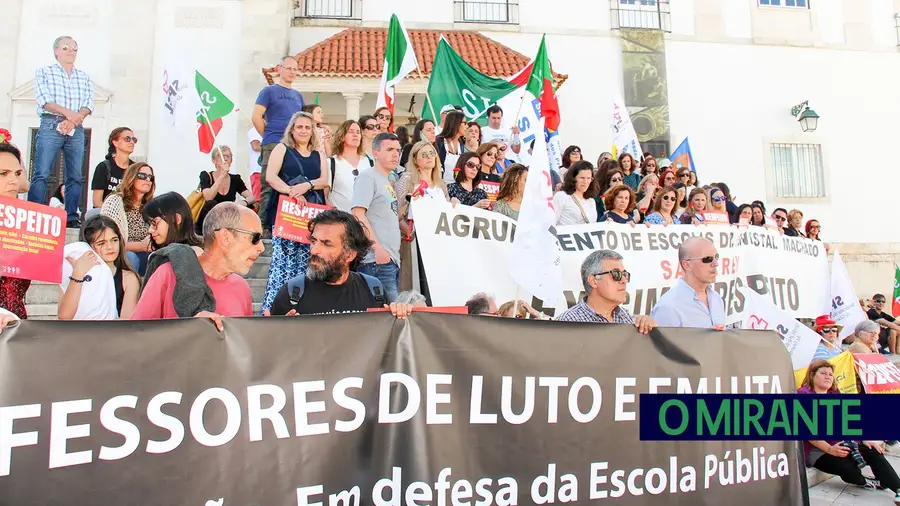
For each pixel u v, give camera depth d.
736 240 6.56
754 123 15.84
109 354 2.64
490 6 15.55
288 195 5.73
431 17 15.41
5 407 2.44
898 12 16.81
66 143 7.98
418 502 3.08
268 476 2.84
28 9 13.17
